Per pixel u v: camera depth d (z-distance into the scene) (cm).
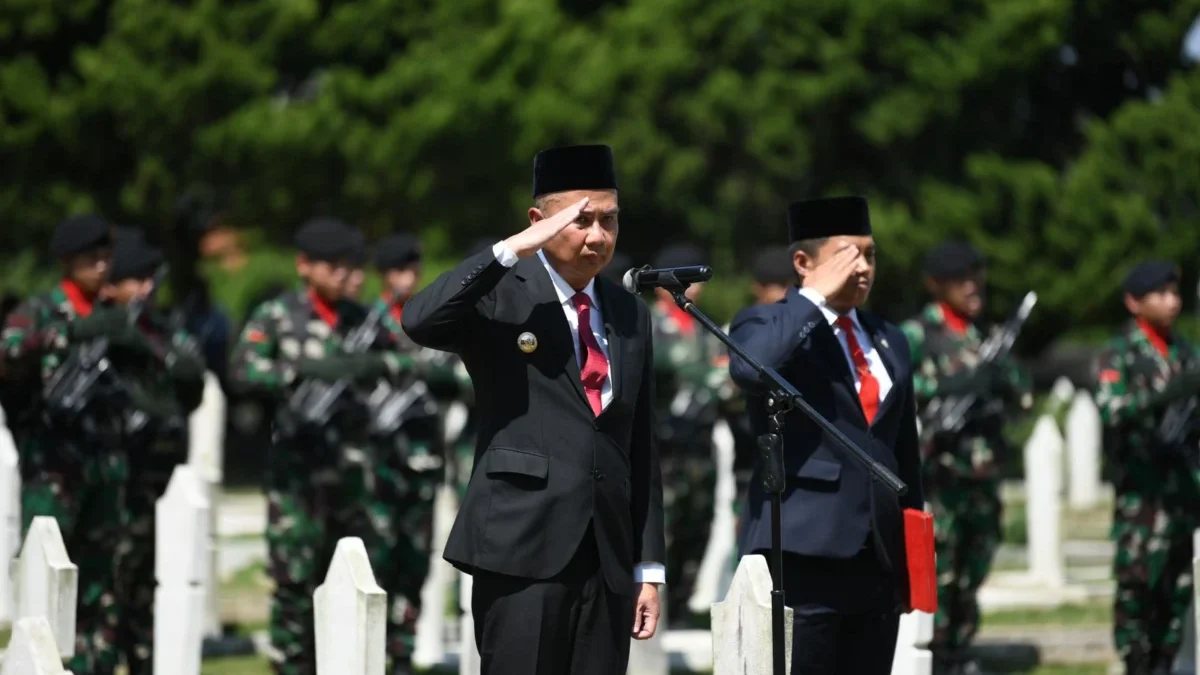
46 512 3203
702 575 5144
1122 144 8675
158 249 3600
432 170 7950
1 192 7662
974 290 3941
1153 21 8956
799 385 2548
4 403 3269
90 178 7838
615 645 2208
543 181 2239
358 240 3731
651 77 8431
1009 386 3953
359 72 8081
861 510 2514
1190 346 3859
